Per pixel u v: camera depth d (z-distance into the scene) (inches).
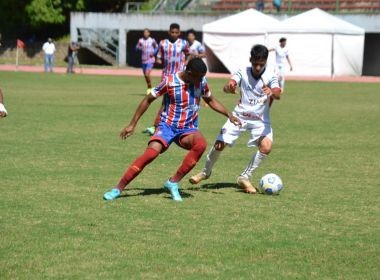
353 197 730.8
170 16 3986.2
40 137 1147.9
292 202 702.5
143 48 2062.0
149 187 762.2
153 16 4023.1
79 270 476.7
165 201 692.1
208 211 653.9
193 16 3946.9
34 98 1930.4
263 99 744.3
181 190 754.2
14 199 685.3
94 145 1075.3
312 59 3469.5
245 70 746.2
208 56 3636.8
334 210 669.3
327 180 828.6
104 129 1275.8
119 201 686.5
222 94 2308.1
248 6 4069.9
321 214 652.1
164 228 587.5
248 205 684.7
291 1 4040.4
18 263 488.4
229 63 3550.7
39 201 678.5
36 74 3284.9
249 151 1055.6
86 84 2628.0
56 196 702.5
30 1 4291.3
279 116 1598.2
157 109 1734.7
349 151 1065.5
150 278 463.5
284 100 2078.0
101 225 592.4
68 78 3016.7
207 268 486.6
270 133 754.2
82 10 4466.0
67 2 4411.9
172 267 486.9
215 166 919.0
